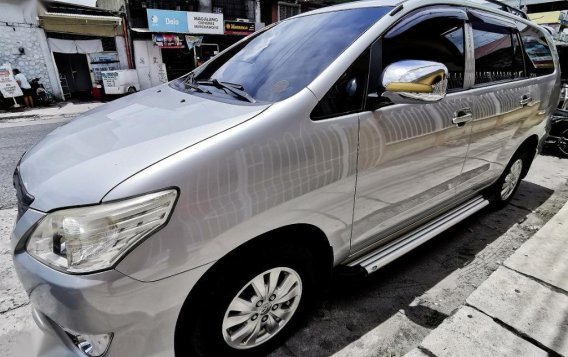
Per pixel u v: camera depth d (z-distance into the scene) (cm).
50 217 124
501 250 282
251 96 178
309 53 190
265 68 200
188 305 141
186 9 1553
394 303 221
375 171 183
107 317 121
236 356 167
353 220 184
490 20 268
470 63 240
